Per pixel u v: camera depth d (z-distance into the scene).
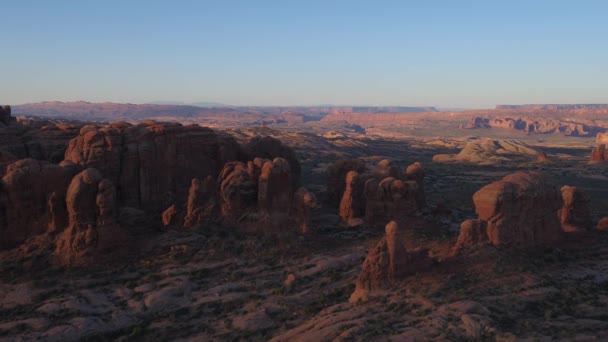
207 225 51.25
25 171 45.81
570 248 42.94
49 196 45.97
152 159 56.03
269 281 42.47
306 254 48.56
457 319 28.52
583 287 34.44
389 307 31.80
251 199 53.94
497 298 31.92
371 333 27.88
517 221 41.00
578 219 49.38
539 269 37.62
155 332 34.00
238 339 32.22
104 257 44.28
